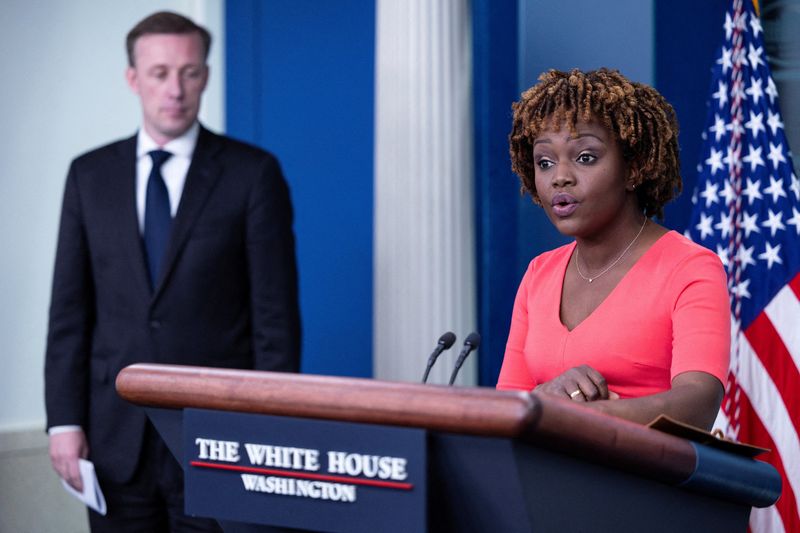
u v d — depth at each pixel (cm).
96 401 408
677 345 216
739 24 412
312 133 614
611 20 460
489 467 152
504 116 504
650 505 173
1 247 625
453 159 511
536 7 474
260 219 414
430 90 511
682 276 222
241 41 632
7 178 627
